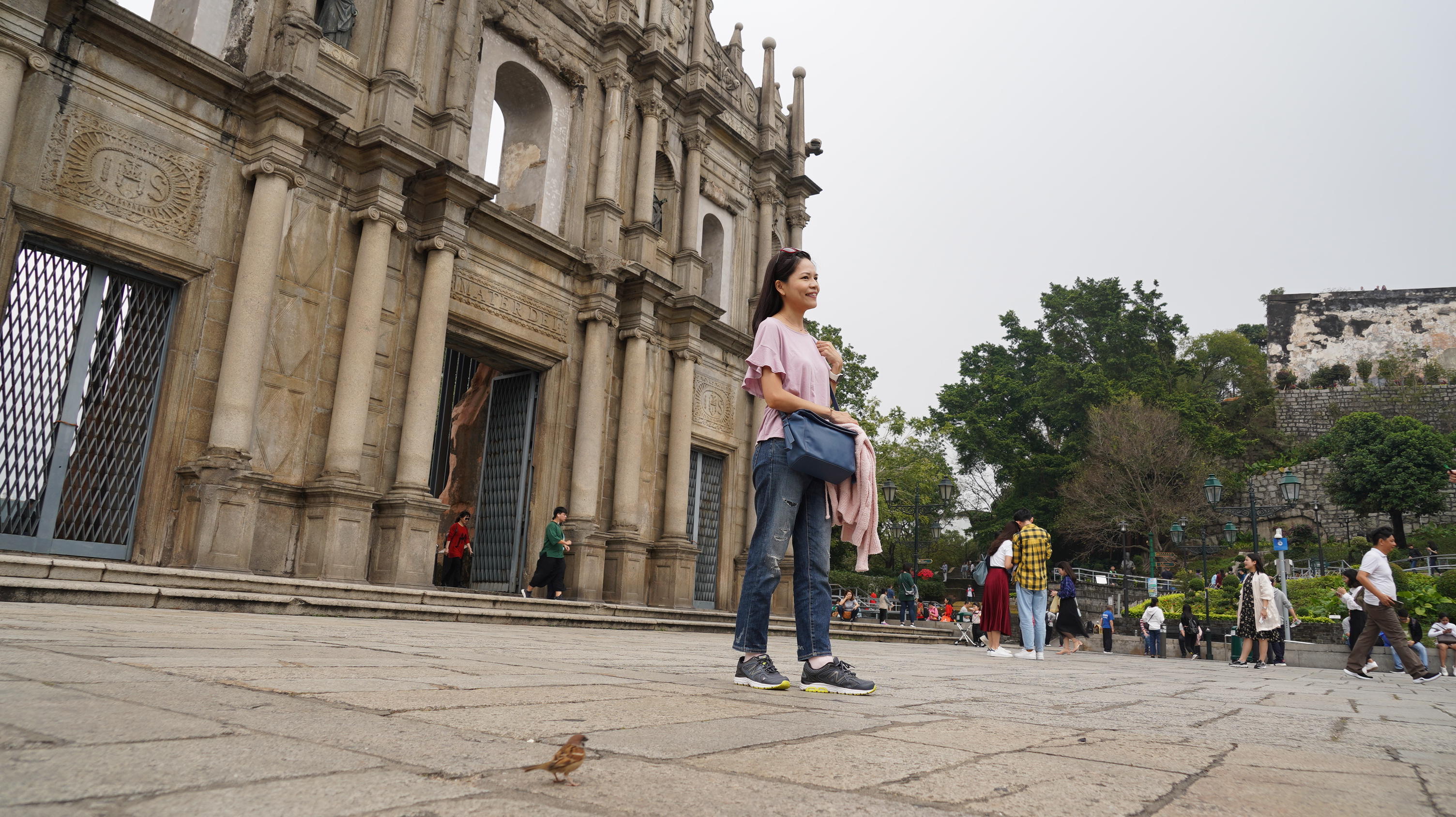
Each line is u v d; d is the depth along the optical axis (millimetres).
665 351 18172
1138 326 53688
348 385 11789
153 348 10555
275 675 2746
